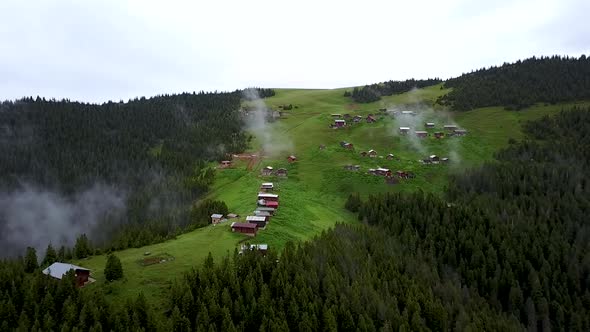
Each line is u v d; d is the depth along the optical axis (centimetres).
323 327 7638
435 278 10419
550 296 10988
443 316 8638
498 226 12650
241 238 10819
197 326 7131
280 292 8112
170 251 10094
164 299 8056
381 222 13125
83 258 10569
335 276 8594
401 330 7719
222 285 8062
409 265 10175
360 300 8306
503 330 9225
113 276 8619
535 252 11812
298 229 11994
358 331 7556
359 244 10462
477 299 10456
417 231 12775
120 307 7538
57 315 7319
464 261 11619
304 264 8862
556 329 10438
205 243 10538
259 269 8444
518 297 10706
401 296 8944
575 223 12988
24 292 7619
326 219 13512
